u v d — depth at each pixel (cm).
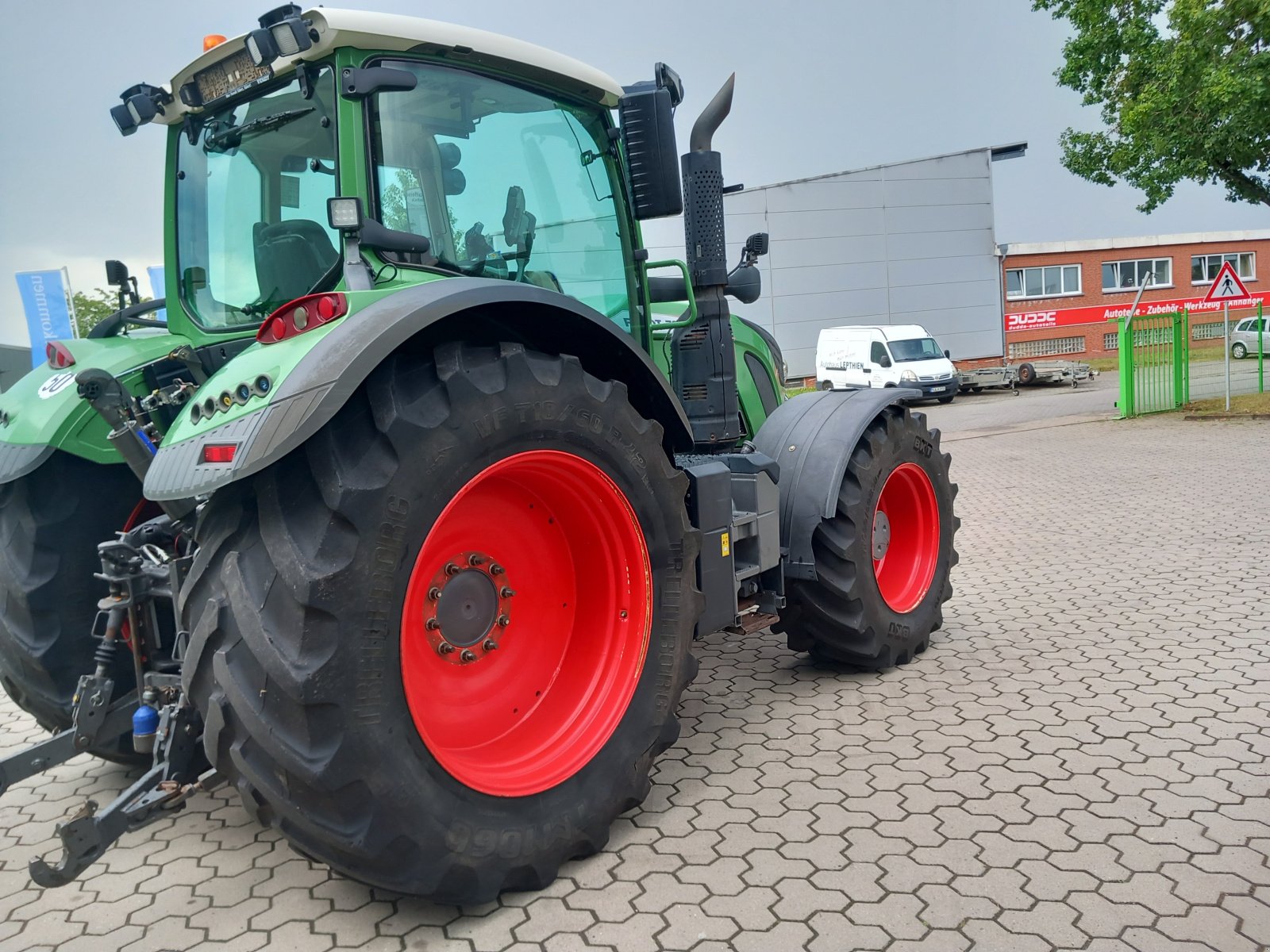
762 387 490
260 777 216
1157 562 590
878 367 2120
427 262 289
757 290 438
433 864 229
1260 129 1340
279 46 260
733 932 230
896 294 2662
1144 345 1505
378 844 219
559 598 296
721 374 399
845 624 394
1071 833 268
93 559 317
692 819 291
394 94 282
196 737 243
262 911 254
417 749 227
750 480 366
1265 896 234
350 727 213
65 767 368
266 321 241
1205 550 611
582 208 346
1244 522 689
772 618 378
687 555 301
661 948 226
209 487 212
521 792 249
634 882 256
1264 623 454
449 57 296
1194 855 254
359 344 221
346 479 216
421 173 288
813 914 236
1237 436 1188
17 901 264
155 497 225
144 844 297
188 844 296
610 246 358
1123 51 1462
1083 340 3106
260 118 301
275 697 211
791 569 389
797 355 2655
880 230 2641
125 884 272
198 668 223
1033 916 230
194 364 316
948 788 301
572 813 258
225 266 322
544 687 290
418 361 241
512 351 251
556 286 334
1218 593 509
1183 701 363
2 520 313
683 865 264
